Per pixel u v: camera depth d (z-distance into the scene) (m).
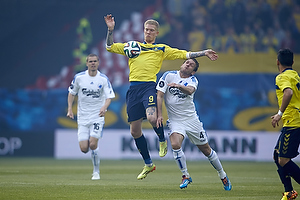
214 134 58.69
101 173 35.66
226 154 58.47
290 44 71.19
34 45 71.19
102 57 70.50
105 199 19.31
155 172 37.34
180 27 71.88
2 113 65.00
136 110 25.64
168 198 19.97
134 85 25.48
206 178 31.91
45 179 29.03
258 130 63.53
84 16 72.44
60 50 71.19
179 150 23.28
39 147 61.69
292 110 19.02
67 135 60.94
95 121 31.30
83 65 70.81
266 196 21.12
